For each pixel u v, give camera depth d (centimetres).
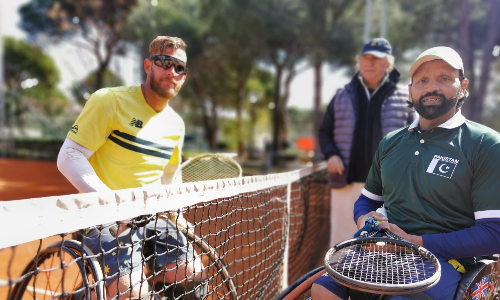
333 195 388
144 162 234
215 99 2689
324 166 478
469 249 172
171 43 231
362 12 1730
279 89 2392
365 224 196
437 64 191
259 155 2706
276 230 301
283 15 1614
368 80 362
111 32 2448
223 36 1844
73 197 125
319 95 2009
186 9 2214
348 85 375
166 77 229
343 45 1581
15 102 2881
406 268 154
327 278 181
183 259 217
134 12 2081
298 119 4562
